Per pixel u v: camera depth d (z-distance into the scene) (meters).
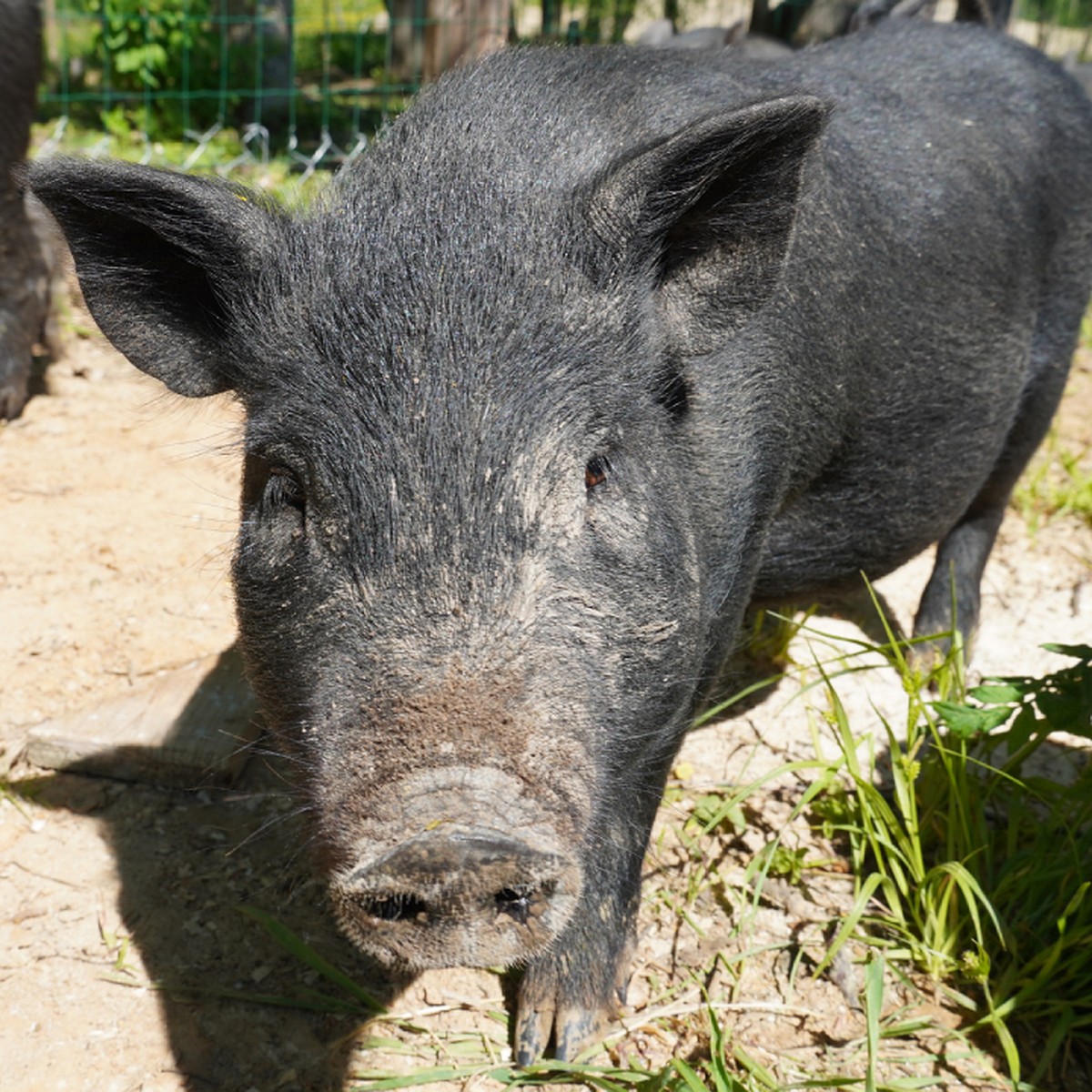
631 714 0.60
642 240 0.61
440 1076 0.68
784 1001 0.73
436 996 0.73
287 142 2.24
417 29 2.15
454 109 0.66
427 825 0.50
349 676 0.54
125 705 0.90
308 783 0.56
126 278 0.64
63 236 0.62
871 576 0.91
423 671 0.53
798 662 1.00
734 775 0.89
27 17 1.22
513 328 0.57
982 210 0.87
